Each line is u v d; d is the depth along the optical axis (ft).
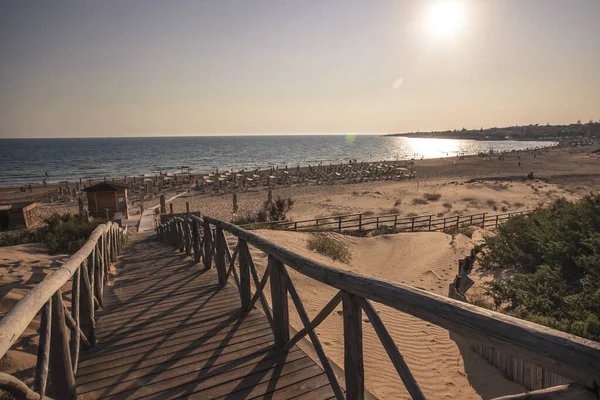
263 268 30.63
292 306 23.79
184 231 29.76
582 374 3.84
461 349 19.67
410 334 21.26
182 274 22.43
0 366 12.09
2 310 16.72
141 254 30.68
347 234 56.39
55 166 283.38
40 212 99.30
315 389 9.95
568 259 25.32
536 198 109.81
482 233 54.80
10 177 215.31
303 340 12.73
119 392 9.94
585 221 29.30
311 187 145.28
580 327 16.20
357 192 125.59
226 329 13.88
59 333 9.14
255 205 104.88
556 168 202.69
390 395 14.83
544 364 4.25
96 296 16.49
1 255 26.76
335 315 22.71
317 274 8.71
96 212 77.71
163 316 15.30
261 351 12.09
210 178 168.45
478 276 31.35
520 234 34.09
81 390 10.05
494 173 189.26
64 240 32.45
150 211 89.04
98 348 12.50
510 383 16.33
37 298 7.38
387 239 50.75
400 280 35.12
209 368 11.08
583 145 449.48
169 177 181.68
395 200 108.27
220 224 18.11
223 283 19.58
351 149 545.85
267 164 300.20
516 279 25.31
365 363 17.12
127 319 15.03
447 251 44.09
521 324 4.59
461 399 15.29
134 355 11.97
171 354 12.00
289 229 54.03
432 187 134.10
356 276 7.53
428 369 17.60
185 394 9.82
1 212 66.28
